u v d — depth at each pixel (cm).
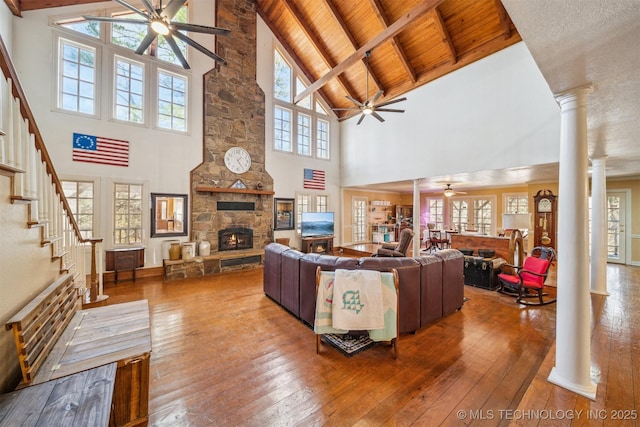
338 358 251
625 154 407
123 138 512
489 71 516
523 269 419
